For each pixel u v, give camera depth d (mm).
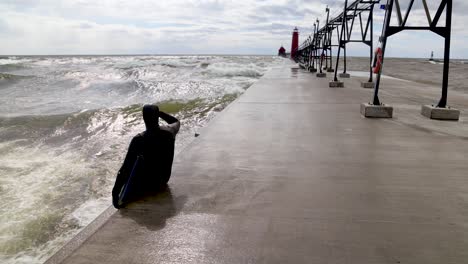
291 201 2797
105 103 12688
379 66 6551
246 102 8633
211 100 12727
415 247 2117
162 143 2861
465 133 5266
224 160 3912
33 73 28188
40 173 5105
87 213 3701
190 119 9305
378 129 5574
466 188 3070
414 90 11781
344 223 2420
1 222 3471
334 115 6855
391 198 2852
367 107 6605
